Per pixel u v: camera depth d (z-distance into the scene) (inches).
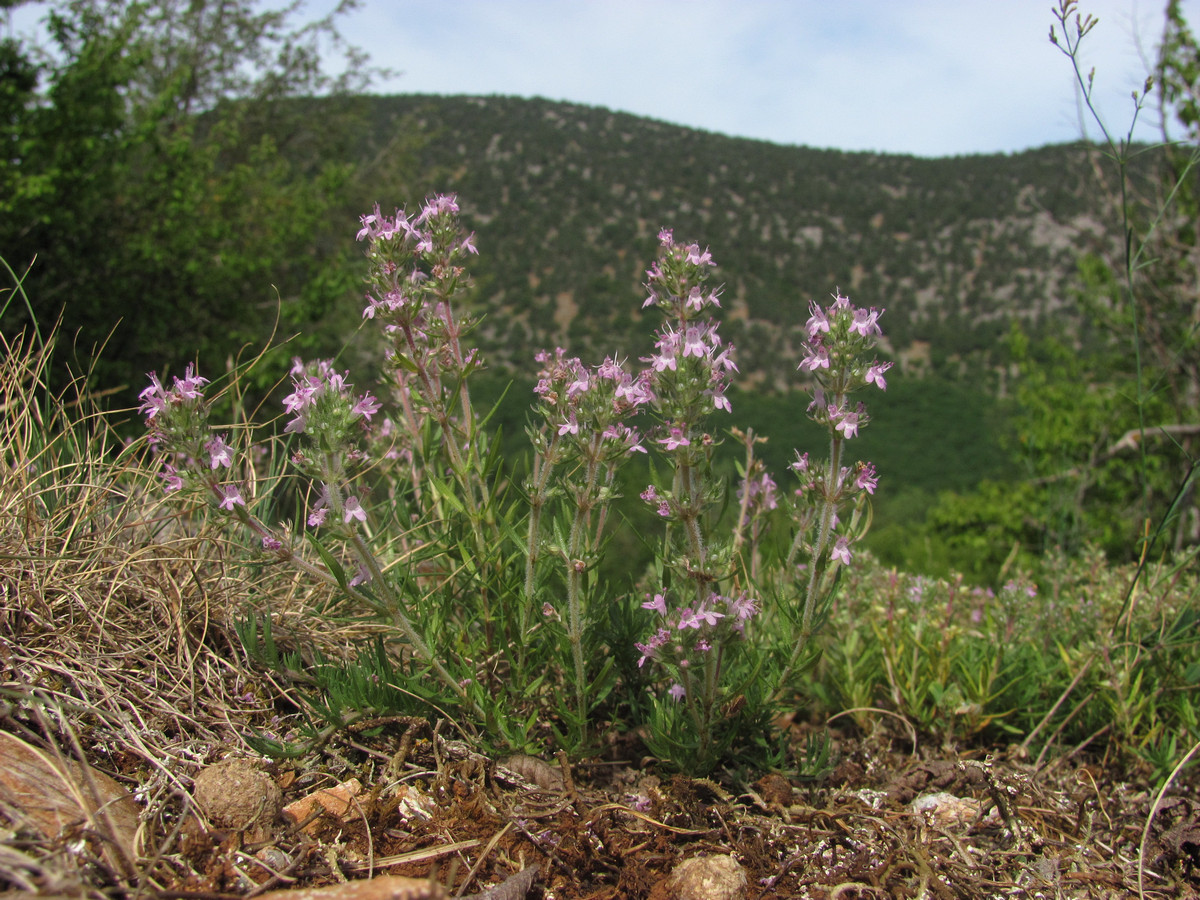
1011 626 157.9
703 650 101.0
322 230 918.4
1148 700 138.5
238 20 1029.8
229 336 708.0
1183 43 510.3
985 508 853.2
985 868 99.8
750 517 149.9
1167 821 116.3
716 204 4244.6
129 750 93.3
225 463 94.6
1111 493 693.3
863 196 4303.6
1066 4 135.6
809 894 89.3
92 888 67.1
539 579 117.2
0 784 75.7
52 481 133.7
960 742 144.5
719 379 101.3
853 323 100.3
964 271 3654.0
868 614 166.9
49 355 146.9
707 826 100.1
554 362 111.3
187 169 681.0
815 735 128.8
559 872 88.0
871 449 2288.4
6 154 583.8
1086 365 801.6
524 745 108.4
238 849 80.5
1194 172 518.6
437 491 129.3
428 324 118.5
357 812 91.3
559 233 3804.1
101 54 596.4
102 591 116.6
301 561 99.3
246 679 113.4
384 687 107.0
